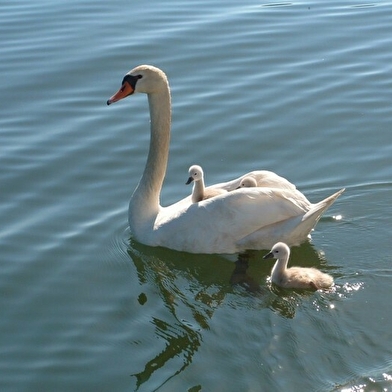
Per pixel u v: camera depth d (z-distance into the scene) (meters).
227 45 21.66
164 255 14.44
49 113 18.86
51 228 15.16
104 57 21.08
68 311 13.05
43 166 16.98
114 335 12.46
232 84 19.91
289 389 11.00
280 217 13.94
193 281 13.79
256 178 14.57
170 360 11.82
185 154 17.44
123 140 17.84
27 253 14.47
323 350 11.65
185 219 14.23
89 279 13.84
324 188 16.22
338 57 21.06
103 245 14.75
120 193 16.23
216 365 11.58
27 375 11.74
